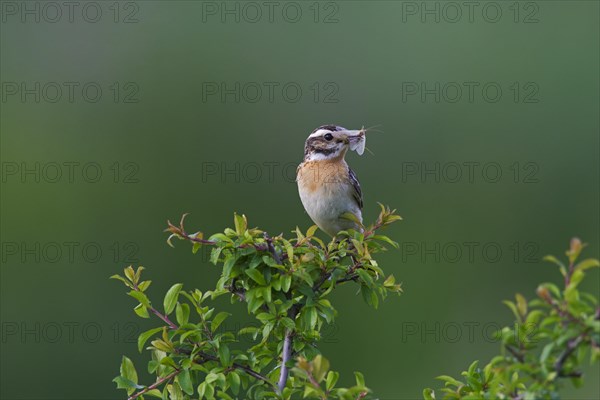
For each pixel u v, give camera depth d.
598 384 14.77
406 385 17.73
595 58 17.42
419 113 17.44
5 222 18.33
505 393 5.23
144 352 17.30
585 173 17.84
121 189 18.38
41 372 17.33
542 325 4.84
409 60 17.28
